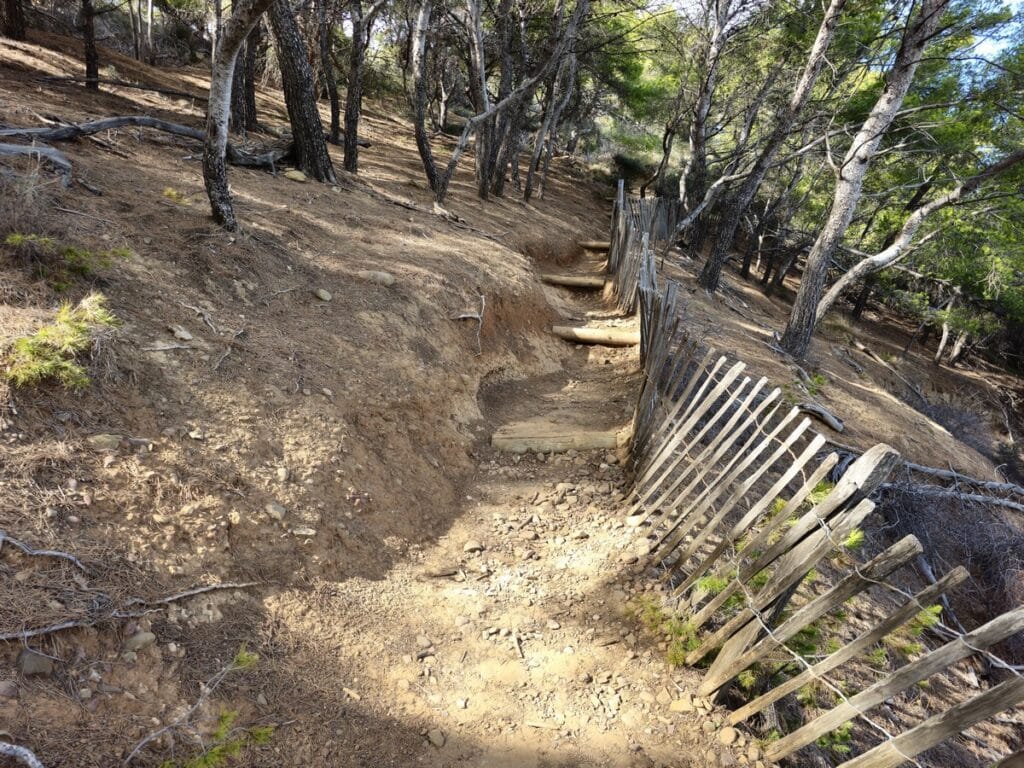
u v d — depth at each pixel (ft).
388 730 8.39
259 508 10.23
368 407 13.91
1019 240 47.03
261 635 8.79
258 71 67.77
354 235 22.17
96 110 26.66
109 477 8.86
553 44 42.88
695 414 12.92
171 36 66.80
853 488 7.38
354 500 11.84
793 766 8.98
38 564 7.41
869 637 7.06
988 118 40.52
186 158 23.52
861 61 44.50
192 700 7.41
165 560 8.61
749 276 74.69
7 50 32.30
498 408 19.94
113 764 6.27
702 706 9.47
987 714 5.86
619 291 32.53
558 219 52.01
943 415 41.11
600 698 9.53
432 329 18.58
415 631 10.25
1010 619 5.78
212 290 14.15
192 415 10.73
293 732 7.77
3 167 13.99
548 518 14.38
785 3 47.57
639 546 12.89
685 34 56.85
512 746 8.60
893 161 50.72
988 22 29.22
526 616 11.16
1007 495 25.05
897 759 6.67
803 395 24.08
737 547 11.33
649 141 93.56
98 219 13.99
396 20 53.42
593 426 18.89
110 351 10.45
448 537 13.14
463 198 42.37
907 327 89.56
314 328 15.17
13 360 9.06
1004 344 81.25
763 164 42.78
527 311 25.86
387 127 65.98
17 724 6.04
